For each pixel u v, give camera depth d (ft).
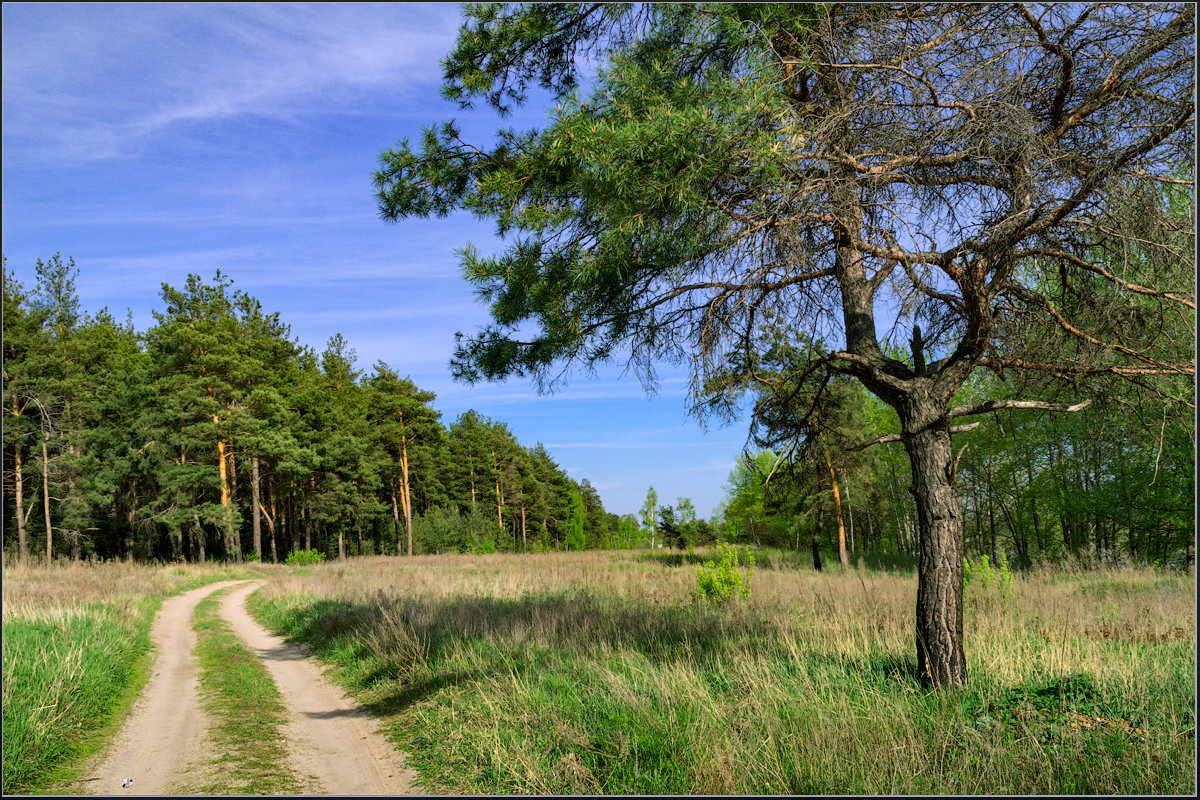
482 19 22.56
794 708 16.93
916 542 115.55
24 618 34.73
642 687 20.02
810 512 80.33
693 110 16.31
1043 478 73.10
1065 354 20.89
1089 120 18.57
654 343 22.34
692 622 32.78
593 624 32.07
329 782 17.17
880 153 18.88
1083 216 18.93
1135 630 27.40
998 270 18.33
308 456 151.12
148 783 17.20
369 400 191.93
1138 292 18.95
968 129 17.53
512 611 38.04
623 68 18.21
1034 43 17.62
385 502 213.05
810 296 23.20
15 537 129.59
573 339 20.85
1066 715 15.88
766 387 24.09
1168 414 19.94
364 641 34.53
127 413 141.28
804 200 17.83
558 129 17.87
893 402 20.57
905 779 13.32
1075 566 59.06
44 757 18.49
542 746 17.54
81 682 24.47
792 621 32.32
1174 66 16.53
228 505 140.46
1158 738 14.11
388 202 23.58
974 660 21.15
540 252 20.66
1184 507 55.72
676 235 17.98
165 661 35.73
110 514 144.36
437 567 104.22
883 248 18.71
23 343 123.24
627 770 15.31
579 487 351.05
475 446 233.96
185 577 94.48
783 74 18.21
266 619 54.95
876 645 24.76
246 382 153.89
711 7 17.49
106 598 50.47
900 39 18.56
